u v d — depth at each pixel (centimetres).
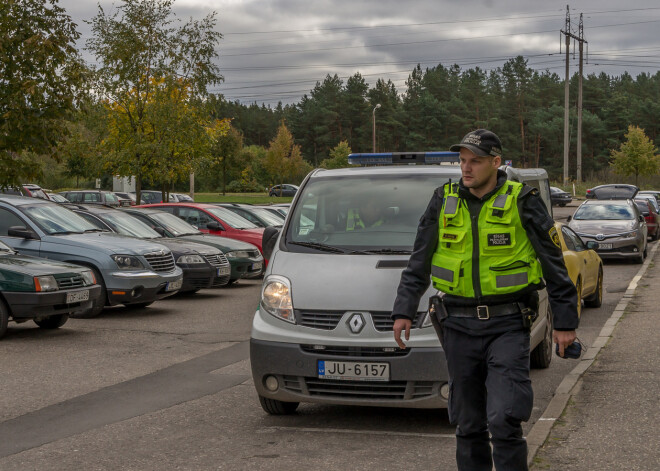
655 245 2803
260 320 629
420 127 11044
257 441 576
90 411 666
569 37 6084
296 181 10581
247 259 1675
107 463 525
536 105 11825
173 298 1493
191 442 574
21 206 1295
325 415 654
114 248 1240
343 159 8944
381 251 653
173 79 2652
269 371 612
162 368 848
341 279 616
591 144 11338
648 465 499
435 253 410
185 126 2700
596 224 2102
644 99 13138
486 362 396
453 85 12638
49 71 1666
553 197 5397
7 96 1648
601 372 786
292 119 12431
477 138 396
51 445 567
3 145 1684
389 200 706
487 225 394
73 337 1048
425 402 586
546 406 670
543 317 804
